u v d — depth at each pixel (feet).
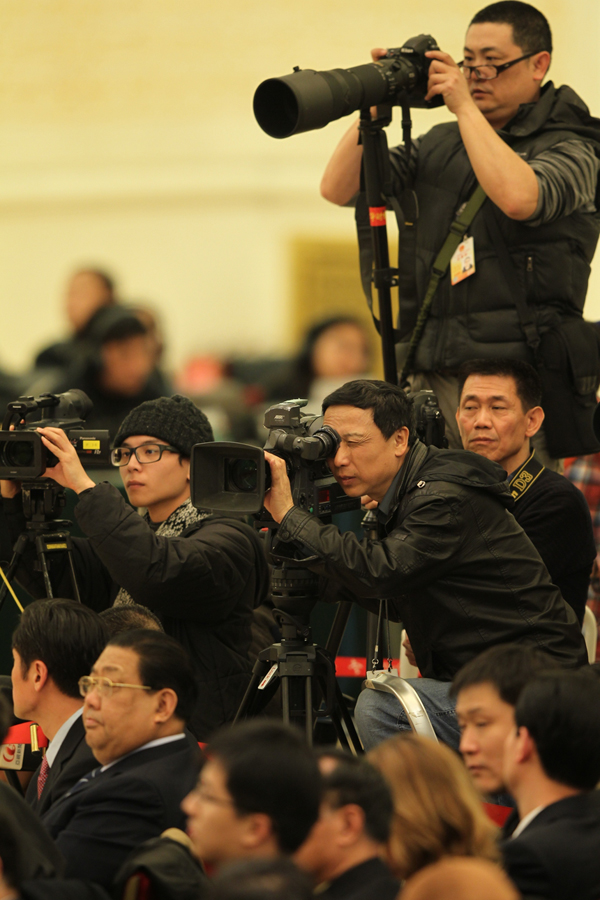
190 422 39.58
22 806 24.32
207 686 37.24
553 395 40.37
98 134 120.16
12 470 36.22
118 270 118.83
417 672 41.11
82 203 119.75
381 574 30.83
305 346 80.07
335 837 20.08
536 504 37.83
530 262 40.65
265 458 30.83
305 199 115.65
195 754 28.60
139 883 23.31
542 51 42.09
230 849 19.26
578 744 22.56
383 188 40.04
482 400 38.37
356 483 32.30
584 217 41.78
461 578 32.42
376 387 32.48
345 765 21.02
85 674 31.50
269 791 19.13
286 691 31.86
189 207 117.91
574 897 21.63
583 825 22.29
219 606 36.86
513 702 25.39
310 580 32.12
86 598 41.63
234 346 114.21
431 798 22.04
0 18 120.06
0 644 48.57
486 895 18.79
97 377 65.67
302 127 36.27
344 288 115.24
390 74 38.58
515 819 27.20
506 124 42.45
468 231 41.27
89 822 26.78
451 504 31.89
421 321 42.04
